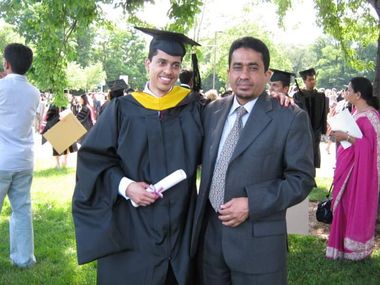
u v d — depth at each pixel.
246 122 2.50
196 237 2.66
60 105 5.87
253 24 27.14
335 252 4.69
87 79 37.69
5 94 3.87
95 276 4.23
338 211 4.66
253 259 2.48
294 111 2.49
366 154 4.48
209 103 2.86
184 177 2.59
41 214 6.32
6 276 4.21
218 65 27.72
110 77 50.69
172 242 2.70
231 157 2.47
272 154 2.45
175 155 2.70
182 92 2.86
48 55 5.56
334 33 7.82
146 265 2.70
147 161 2.71
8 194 4.31
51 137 3.82
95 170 2.73
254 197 2.39
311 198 7.38
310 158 2.46
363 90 4.59
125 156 2.70
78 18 5.37
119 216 2.75
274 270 2.51
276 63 27.14
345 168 4.58
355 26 8.06
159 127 2.71
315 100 7.59
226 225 2.47
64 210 6.53
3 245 5.04
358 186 4.50
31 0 5.29
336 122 4.57
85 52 47.78
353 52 8.23
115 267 2.79
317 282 4.14
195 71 3.20
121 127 2.74
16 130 3.98
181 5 5.71
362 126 4.54
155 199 2.60
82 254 2.72
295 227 5.11
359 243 4.55
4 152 3.96
